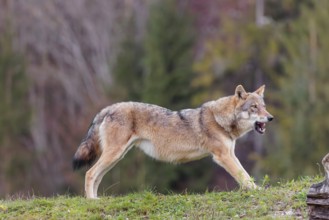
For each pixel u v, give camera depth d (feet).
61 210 119.34
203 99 395.14
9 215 119.55
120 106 135.85
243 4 472.85
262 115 134.10
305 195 113.09
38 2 540.93
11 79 428.15
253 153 365.20
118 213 116.78
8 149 395.96
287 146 330.34
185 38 406.00
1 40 442.50
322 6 386.11
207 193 124.16
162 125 135.13
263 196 117.08
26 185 393.50
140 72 437.99
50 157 434.30
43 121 474.49
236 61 424.05
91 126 137.80
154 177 337.11
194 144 134.31
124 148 134.00
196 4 506.89
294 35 390.42
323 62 365.20
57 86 504.02
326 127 334.24
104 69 529.04
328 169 101.09
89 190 131.54
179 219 111.75
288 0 431.84
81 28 547.08
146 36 432.25
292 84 361.51
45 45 528.22
